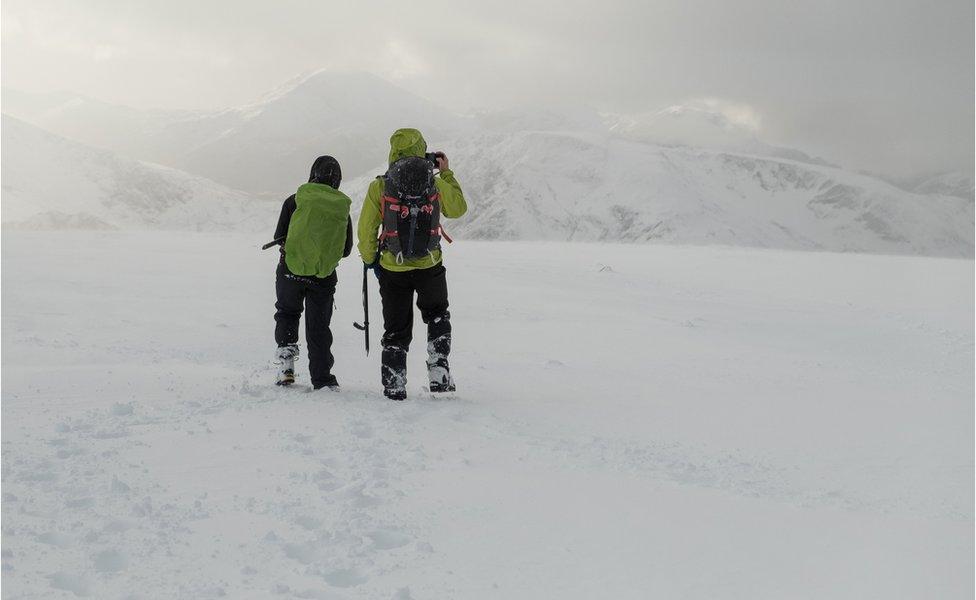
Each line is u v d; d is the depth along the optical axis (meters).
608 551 3.05
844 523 3.43
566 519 3.42
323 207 6.50
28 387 6.05
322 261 6.52
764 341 12.09
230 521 3.27
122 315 12.02
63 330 10.20
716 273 26.55
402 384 6.31
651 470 4.43
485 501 3.65
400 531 3.22
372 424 5.16
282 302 6.79
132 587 2.62
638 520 3.43
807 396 7.39
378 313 13.90
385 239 6.27
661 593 2.66
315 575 2.78
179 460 4.15
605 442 5.07
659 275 25.33
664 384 7.89
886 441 5.53
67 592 2.54
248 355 8.86
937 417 6.45
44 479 3.73
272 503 3.50
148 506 3.39
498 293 18.17
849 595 2.64
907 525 3.40
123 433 4.68
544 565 2.90
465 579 2.76
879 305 18.33
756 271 27.39
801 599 2.62
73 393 5.91
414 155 6.39
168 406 5.52
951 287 22.84
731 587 2.71
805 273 26.97
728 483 4.27
